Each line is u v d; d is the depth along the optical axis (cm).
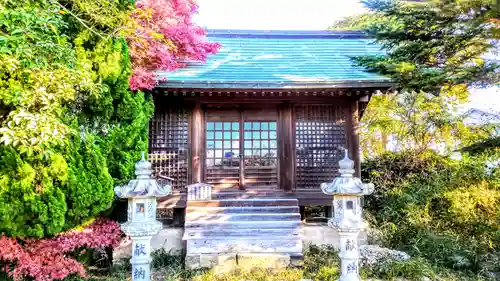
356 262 380
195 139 730
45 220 430
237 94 714
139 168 379
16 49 322
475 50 505
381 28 568
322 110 755
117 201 577
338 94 713
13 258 423
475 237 635
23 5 377
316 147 746
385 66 540
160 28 637
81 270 471
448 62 539
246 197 717
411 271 514
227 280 505
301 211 766
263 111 761
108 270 580
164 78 643
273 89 673
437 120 977
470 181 753
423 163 891
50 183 436
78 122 512
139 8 567
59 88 360
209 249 582
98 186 485
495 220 654
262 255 570
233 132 759
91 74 493
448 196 715
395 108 1023
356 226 377
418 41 540
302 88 668
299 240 601
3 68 339
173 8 674
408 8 491
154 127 733
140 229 358
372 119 1080
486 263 555
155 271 559
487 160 780
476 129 945
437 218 702
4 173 406
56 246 462
